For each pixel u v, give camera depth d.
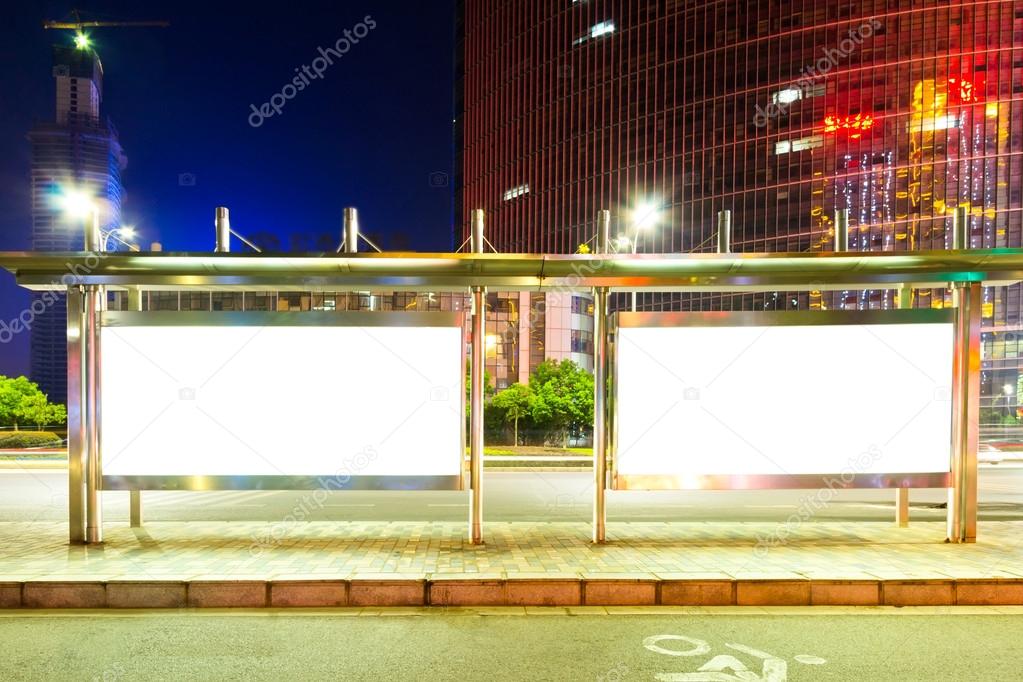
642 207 74.69
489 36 92.12
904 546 7.66
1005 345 60.31
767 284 8.23
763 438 7.87
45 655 4.87
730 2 69.62
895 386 7.91
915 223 62.16
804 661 4.83
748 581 6.16
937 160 61.69
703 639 5.25
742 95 69.12
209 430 7.65
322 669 4.63
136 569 6.39
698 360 7.88
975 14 60.81
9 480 17.42
